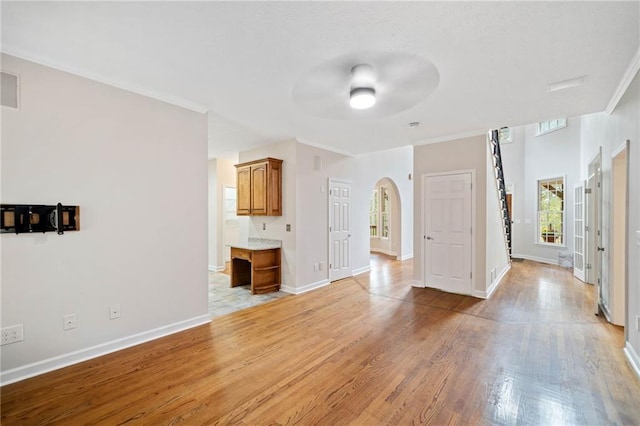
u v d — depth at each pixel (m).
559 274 5.80
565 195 6.73
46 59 2.25
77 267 2.43
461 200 4.39
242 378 2.22
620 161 3.19
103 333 2.57
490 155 4.46
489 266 4.38
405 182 7.93
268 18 1.78
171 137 3.03
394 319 3.43
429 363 2.43
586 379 2.18
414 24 1.83
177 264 3.09
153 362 2.45
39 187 2.25
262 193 4.75
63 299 2.36
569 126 6.65
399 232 7.77
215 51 2.16
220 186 6.47
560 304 3.94
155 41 2.04
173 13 1.74
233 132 4.27
